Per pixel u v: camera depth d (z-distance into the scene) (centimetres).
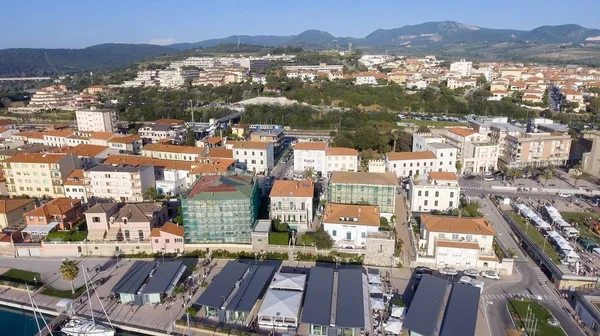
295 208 13712
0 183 17000
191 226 12738
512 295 10569
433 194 14825
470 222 12131
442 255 11725
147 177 16212
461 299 9762
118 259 12625
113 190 16012
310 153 19162
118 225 12962
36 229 13262
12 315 10469
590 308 9356
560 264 11406
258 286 10544
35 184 16600
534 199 16825
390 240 11806
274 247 12525
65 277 10556
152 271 11319
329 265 12031
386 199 14300
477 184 18788
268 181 18212
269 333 9238
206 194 12619
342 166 19162
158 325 9544
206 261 12344
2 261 12600
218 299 9844
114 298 10631
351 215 12638
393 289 10744
